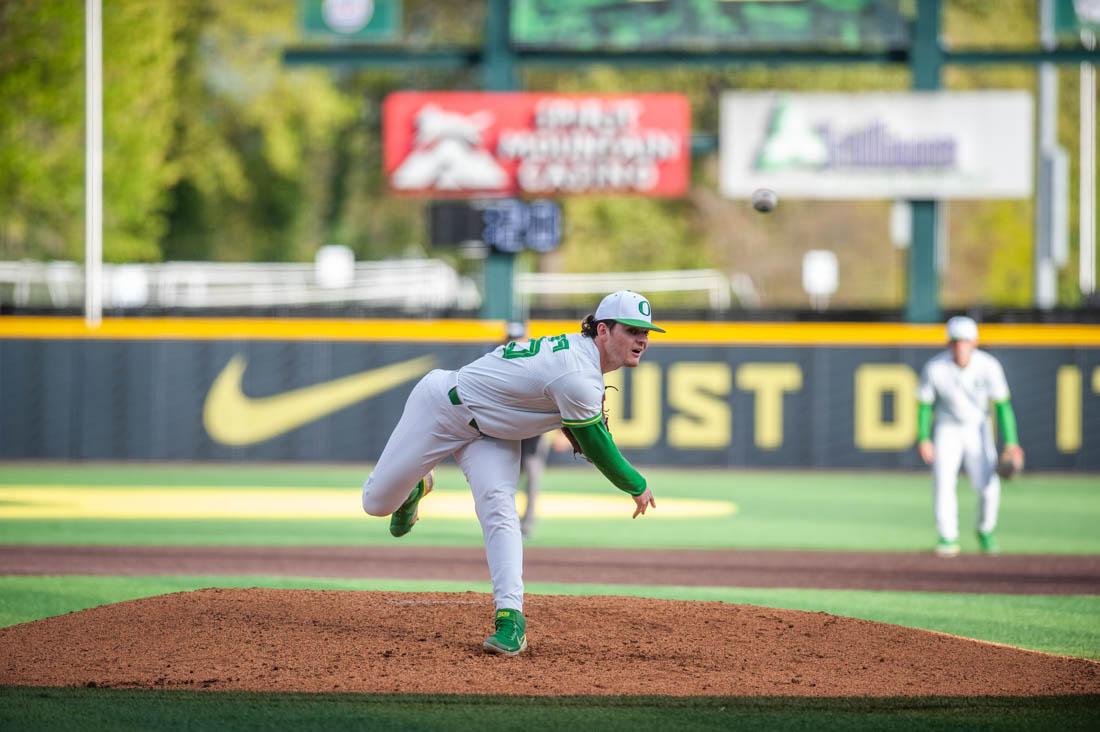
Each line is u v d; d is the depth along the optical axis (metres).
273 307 67.62
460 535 43.12
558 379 20.25
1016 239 134.12
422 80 145.12
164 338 67.38
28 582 31.83
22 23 108.00
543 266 130.00
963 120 66.19
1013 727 18.02
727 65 67.50
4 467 65.50
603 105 67.88
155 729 17.50
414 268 89.25
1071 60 66.00
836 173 67.00
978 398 39.91
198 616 23.36
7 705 18.47
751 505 52.88
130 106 112.38
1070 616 28.55
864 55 66.88
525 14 67.44
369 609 24.23
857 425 65.56
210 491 55.88
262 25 139.75
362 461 67.31
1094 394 64.44
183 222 143.62
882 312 65.81
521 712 18.39
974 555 39.44
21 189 110.94
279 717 18.03
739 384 66.19
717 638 22.56
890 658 21.67
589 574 34.69
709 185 137.50
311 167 147.00
